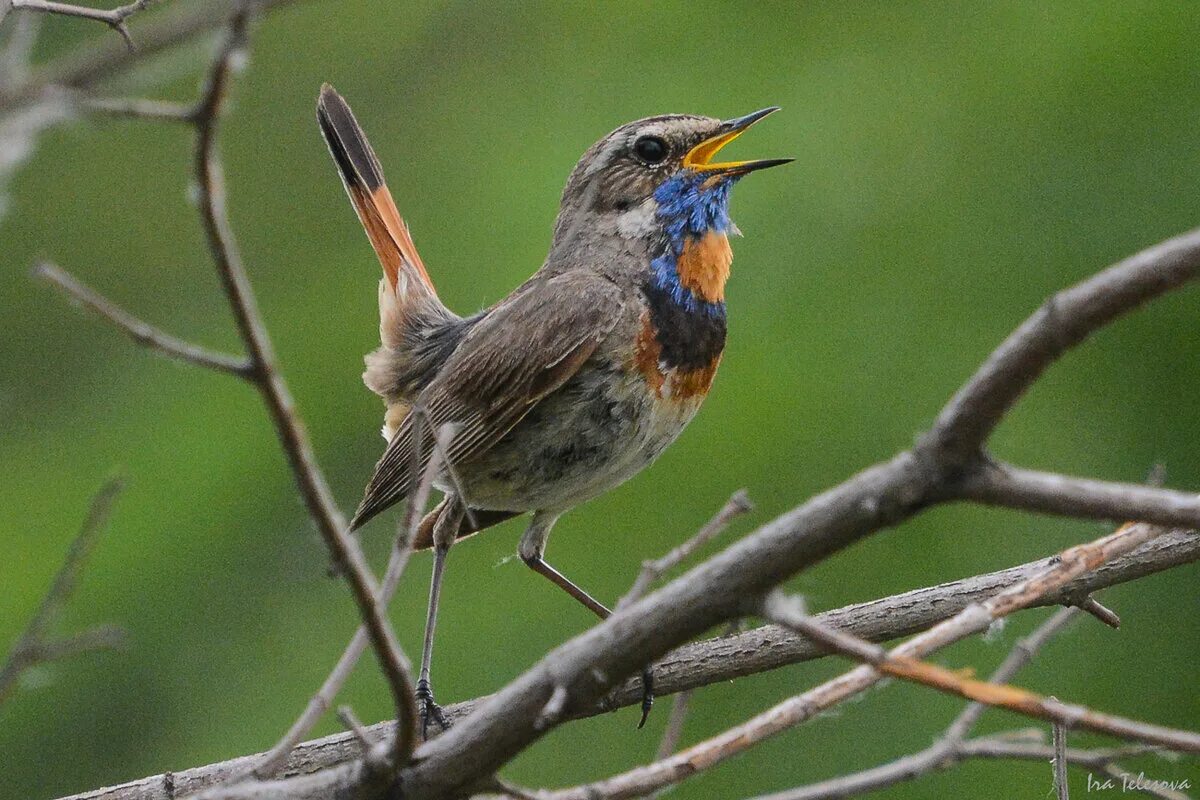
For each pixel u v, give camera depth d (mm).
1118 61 12656
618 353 9500
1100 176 12359
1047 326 4613
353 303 14070
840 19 13781
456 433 9531
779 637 8289
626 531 12070
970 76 13031
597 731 11609
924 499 4848
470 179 14148
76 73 3842
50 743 12492
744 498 7398
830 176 12898
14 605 12766
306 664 12344
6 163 3842
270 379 4570
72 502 13297
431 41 15781
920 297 12281
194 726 12320
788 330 12344
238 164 15695
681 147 9906
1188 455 11539
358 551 4992
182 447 13422
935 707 11211
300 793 5594
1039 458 11633
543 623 11977
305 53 16062
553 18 15039
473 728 5480
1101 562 5906
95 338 14953
